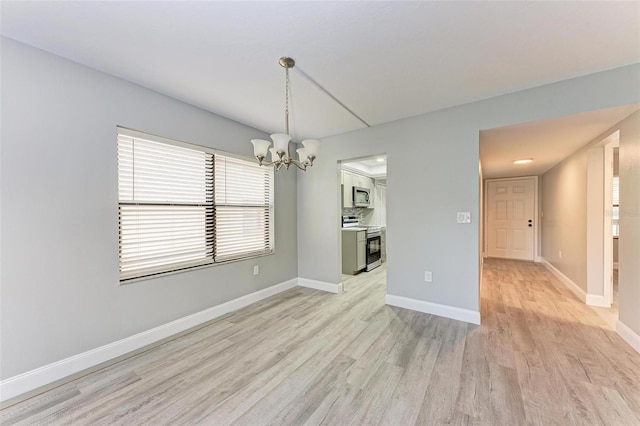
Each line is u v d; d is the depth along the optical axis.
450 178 2.90
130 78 2.26
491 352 2.21
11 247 1.74
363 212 6.68
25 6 1.44
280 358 2.17
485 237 6.41
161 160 2.59
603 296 3.19
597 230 3.20
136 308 2.35
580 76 2.23
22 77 1.78
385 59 1.98
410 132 3.15
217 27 1.63
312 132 3.72
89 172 2.08
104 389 1.80
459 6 1.46
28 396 1.73
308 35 1.71
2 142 1.71
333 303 3.44
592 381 1.82
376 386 1.81
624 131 2.37
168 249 2.64
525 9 1.48
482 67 2.09
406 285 3.22
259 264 3.58
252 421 1.52
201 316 2.85
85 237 2.06
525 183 5.98
